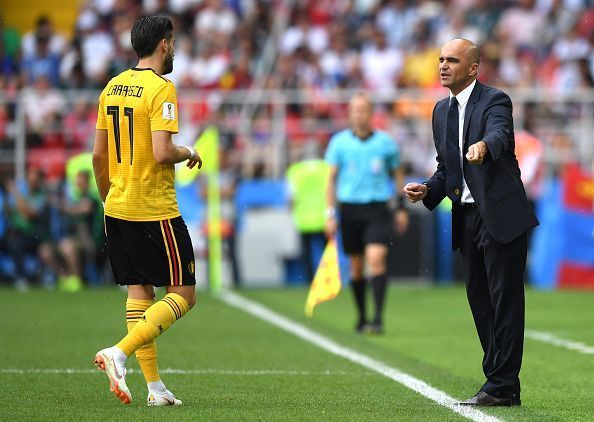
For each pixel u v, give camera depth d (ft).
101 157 78.84
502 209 77.10
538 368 107.04
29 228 202.90
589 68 260.83
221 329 140.97
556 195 213.87
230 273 214.48
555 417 75.00
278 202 214.07
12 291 194.49
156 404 78.28
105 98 77.56
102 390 86.58
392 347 124.77
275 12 274.16
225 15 269.44
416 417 73.56
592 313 166.71
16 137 217.36
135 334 74.23
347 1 276.82
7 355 111.45
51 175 216.54
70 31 279.08
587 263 211.41
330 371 101.76
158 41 77.77
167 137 75.25
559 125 231.91
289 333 137.59
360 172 140.67
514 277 77.82
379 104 239.91
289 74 246.47
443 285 213.66
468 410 76.84
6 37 252.62
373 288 140.77
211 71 254.68
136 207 76.23
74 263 201.36
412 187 79.77
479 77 258.57
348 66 260.62
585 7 273.33
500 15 274.16
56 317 152.97
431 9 276.00
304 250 202.90
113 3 266.57
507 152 78.23
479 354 118.83
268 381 94.22
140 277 77.97
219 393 86.28
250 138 222.69
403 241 214.90
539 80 260.62
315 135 226.38
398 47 270.26
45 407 77.46
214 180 207.31
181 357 111.96
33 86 245.04
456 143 79.10
